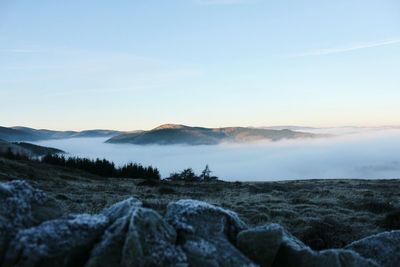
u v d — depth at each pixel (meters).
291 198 36.03
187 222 9.82
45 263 7.62
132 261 7.88
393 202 32.06
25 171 48.12
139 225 8.41
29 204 9.39
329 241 15.63
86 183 51.00
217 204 28.31
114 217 9.69
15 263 7.60
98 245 8.30
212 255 8.82
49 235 8.09
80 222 8.78
